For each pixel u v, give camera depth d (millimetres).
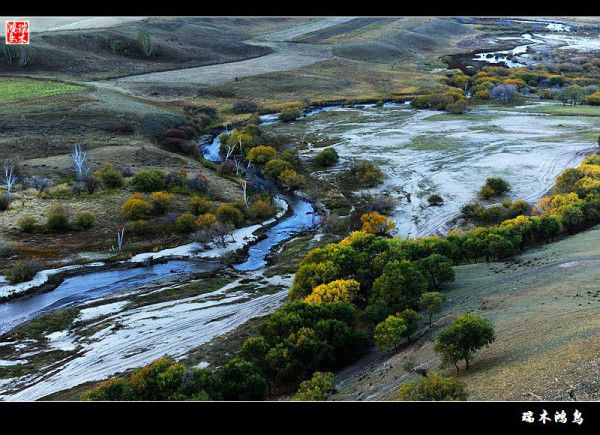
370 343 63781
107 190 116750
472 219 108562
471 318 47188
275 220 113500
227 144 153375
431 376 40406
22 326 73875
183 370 50781
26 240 94688
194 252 97188
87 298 81875
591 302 54031
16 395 58688
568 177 112562
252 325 72562
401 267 69938
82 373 63125
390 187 126875
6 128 143500
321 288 69250
